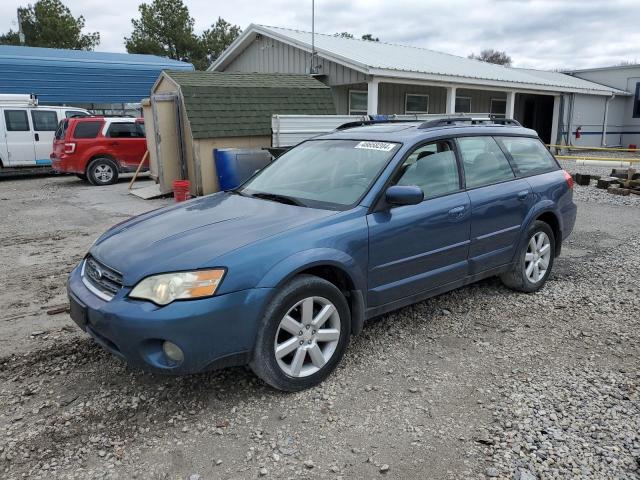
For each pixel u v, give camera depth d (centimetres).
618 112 2727
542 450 275
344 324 349
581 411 310
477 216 433
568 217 540
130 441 288
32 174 1677
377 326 434
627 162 1792
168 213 394
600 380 346
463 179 436
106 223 887
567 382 344
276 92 1179
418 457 272
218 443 285
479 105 2100
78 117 1373
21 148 1508
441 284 419
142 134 1438
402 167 394
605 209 963
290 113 1174
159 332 286
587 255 656
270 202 391
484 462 268
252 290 304
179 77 1122
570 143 2455
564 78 2602
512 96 1903
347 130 479
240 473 262
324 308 338
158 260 307
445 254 413
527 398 325
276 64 1658
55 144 1417
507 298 497
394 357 381
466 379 350
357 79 1436
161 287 292
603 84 2773
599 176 1248
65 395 333
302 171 431
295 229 334
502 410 312
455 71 1653
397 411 313
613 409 311
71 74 1973
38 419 308
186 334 288
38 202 1120
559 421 300
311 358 337
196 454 276
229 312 297
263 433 293
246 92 1139
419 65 1572
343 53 1497
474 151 458
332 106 1249
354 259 350
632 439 283
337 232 344
